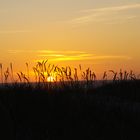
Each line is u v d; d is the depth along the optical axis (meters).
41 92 14.03
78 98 14.31
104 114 13.24
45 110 12.90
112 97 18.06
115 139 11.84
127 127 12.62
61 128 12.09
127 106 15.34
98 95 16.77
